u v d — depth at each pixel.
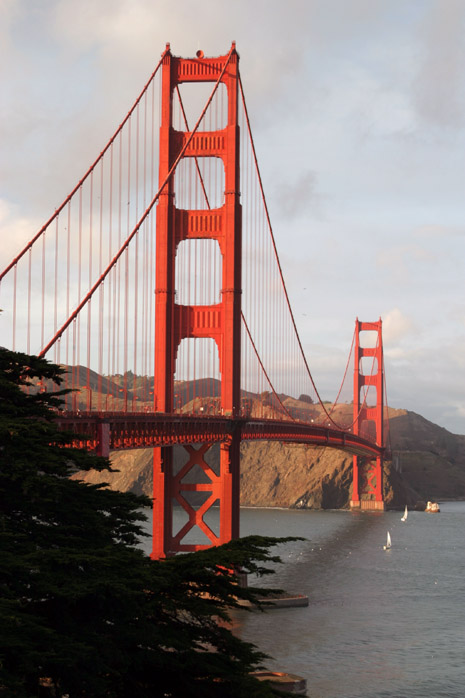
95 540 21.17
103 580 18.16
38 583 17.81
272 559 20.28
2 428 20.28
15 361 24.11
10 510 20.84
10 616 15.95
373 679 53.78
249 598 20.20
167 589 19.66
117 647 18.56
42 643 16.94
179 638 19.47
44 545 20.19
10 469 20.22
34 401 24.20
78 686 17.62
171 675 19.34
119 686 18.66
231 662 19.73
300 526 177.88
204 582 19.84
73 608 18.89
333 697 49.94
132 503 22.59
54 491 20.52
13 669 16.20
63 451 21.88
